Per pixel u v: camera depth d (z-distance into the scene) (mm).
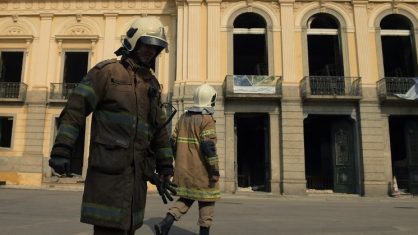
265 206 11484
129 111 2266
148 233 5883
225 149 19219
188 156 4609
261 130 23625
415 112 19672
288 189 18609
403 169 20562
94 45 22125
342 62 20234
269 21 20500
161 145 2621
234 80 19469
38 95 21641
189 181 4543
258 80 19562
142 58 2414
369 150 19125
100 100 2258
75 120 2158
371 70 19969
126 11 22250
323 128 23250
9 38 22234
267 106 19719
